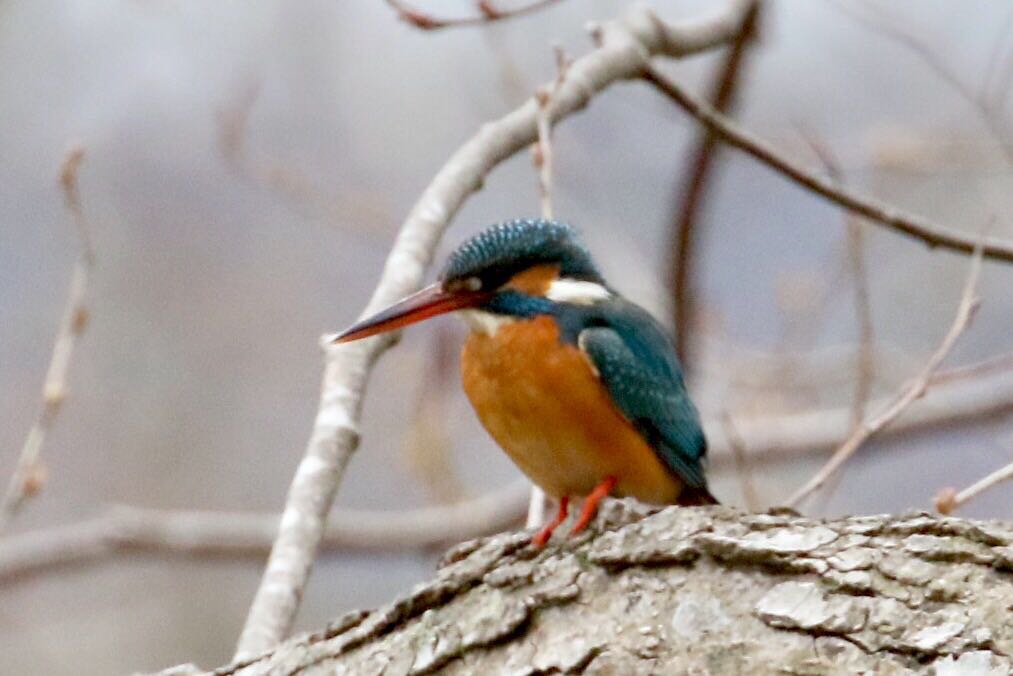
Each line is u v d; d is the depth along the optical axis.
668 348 7.59
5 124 17.41
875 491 15.54
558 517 7.26
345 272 17.16
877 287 14.93
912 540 5.50
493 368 7.25
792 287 13.02
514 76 12.09
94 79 17.55
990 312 14.95
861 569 5.44
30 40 17.44
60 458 15.77
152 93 17.52
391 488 15.70
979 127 13.46
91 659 15.02
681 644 5.46
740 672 5.34
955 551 5.41
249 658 6.23
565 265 7.49
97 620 15.23
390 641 5.92
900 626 5.28
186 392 16.31
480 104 16.12
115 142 17.47
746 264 16.52
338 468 7.48
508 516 12.23
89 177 17.33
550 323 7.24
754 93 15.44
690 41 10.20
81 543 12.77
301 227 17.34
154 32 17.30
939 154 12.95
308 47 16.97
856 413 9.52
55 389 8.75
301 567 7.15
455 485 12.32
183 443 16.03
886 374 12.61
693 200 11.22
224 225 17.28
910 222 10.05
